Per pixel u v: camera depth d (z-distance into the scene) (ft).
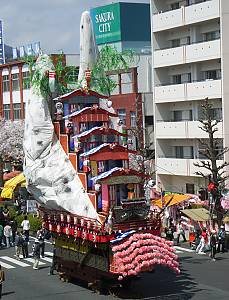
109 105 102.42
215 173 135.85
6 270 116.47
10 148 250.16
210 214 134.62
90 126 99.71
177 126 188.75
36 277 109.40
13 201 190.80
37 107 100.58
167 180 196.75
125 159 95.20
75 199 95.04
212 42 175.42
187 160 184.34
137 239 87.56
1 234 140.97
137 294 92.63
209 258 123.65
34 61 111.34
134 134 165.89
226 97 172.14
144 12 255.91
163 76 200.03
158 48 199.52
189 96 184.14
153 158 201.57
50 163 98.84
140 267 85.71
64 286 101.55
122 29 249.75
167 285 100.12
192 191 188.65
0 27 316.81
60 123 100.63
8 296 95.30
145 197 94.84
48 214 104.68
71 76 107.86
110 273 89.56
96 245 91.20
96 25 254.27
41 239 127.54
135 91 217.56
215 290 96.17
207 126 144.97
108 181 90.74
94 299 91.50
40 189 99.04
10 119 287.89
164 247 88.58
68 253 102.99
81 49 107.76
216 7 173.27
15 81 281.95
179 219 144.05
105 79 108.27
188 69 191.21
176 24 188.65
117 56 114.21
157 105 198.39
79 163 96.37
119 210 89.04
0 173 232.53
